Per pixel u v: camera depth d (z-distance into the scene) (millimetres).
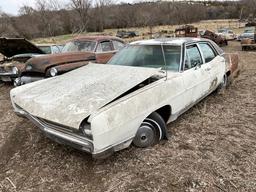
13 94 4043
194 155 3576
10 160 3789
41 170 3473
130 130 3271
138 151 3680
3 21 31750
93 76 3959
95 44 8031
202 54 4969
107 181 3156
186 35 26156
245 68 9945
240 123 4578
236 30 44906
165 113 4008
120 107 3129
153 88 3572
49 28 27719
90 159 3609
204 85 4781
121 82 3551
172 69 4254
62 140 3252
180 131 4293
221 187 2971
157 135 3859
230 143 3887
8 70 8414
